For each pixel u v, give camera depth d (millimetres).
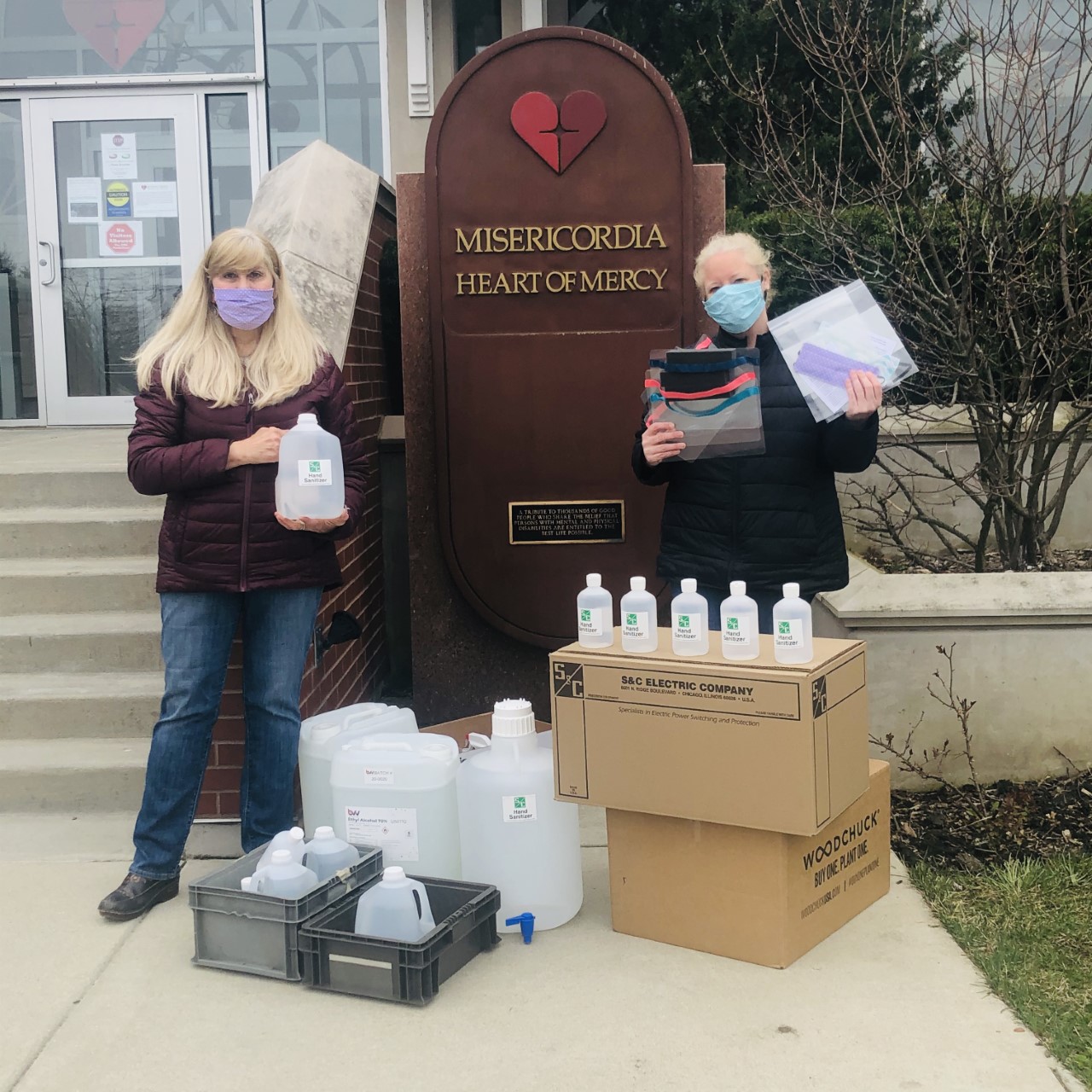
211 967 2902
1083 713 4117
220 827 3631
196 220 7922
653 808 2906
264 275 3180
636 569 4492
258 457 3098
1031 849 3695
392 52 7781
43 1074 2475
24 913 3215
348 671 4730
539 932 3094
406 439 4602
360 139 7934
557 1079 2420
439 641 4668
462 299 4395
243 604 3309
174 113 7855
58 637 4285
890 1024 2613
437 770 3098
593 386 4414
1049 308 4824
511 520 4477
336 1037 2596
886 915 3160
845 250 5004
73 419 8039
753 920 2869
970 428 5176
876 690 4141
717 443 3098
